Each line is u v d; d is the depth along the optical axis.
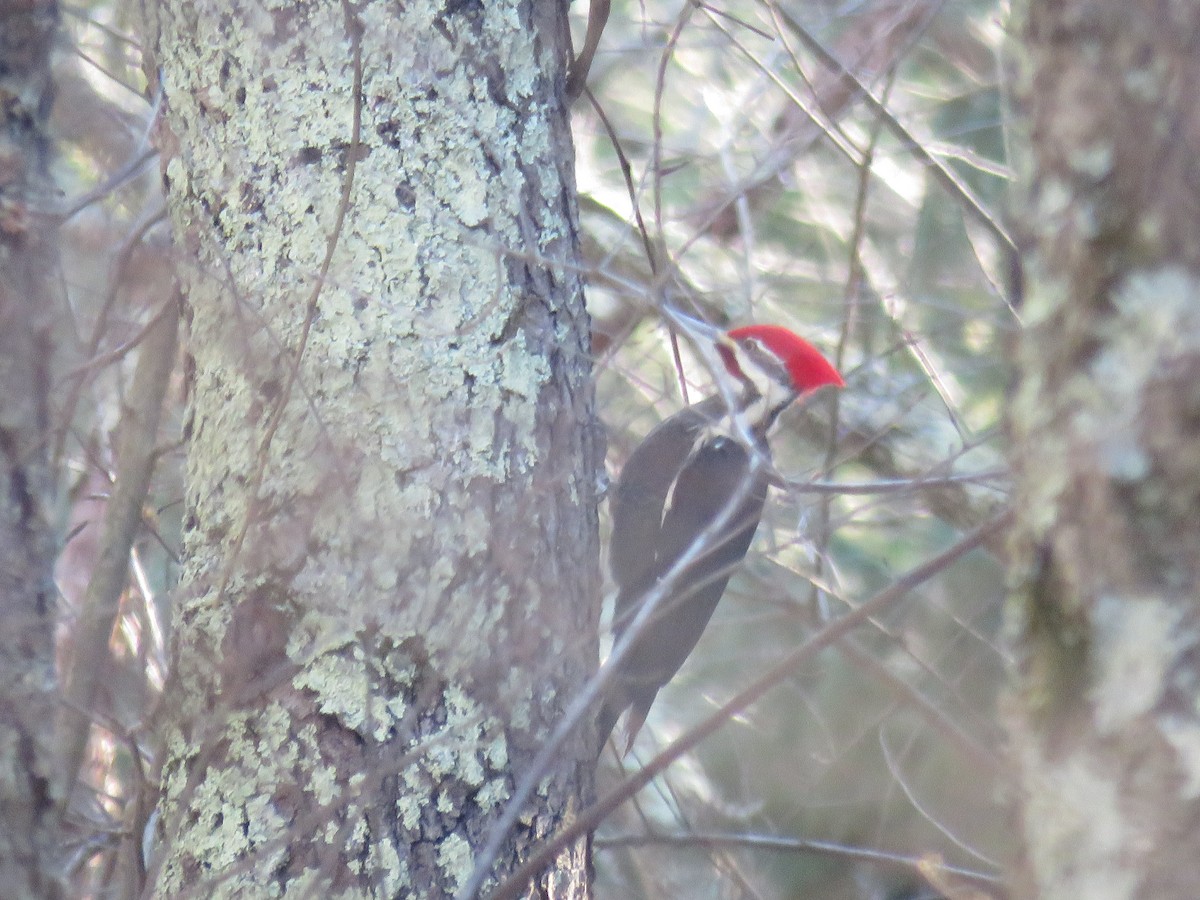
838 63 9.31
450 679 6.70
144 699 8.40
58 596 7.46
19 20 6.67
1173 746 3.57
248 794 6.59
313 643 6.67
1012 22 4.51
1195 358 3.54
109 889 8.05
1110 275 3.67
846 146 11.18
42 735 6.32
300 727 6.60
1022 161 4.02
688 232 12.11
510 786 6.77
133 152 8.39
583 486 7.45
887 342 11.19
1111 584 3.67
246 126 7.20
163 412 9.70
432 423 6.93
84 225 8.46
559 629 6.92
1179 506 3.57
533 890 6.74
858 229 9.57
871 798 9.84
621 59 12.80
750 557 9.99
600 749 8.34
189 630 6.88
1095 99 3.68
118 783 9.27
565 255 7.60
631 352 11.50
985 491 10.30
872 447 10.61
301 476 6.80
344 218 7.04
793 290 12.31
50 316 6.70
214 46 7.25
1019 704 3.92
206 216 7.27
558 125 7.75
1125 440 3.64
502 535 6.92
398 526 6.76
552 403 7.30
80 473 9.88
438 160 7.19
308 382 6.93
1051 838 3.77
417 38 7.21
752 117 11.84
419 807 6.57
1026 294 3.98
